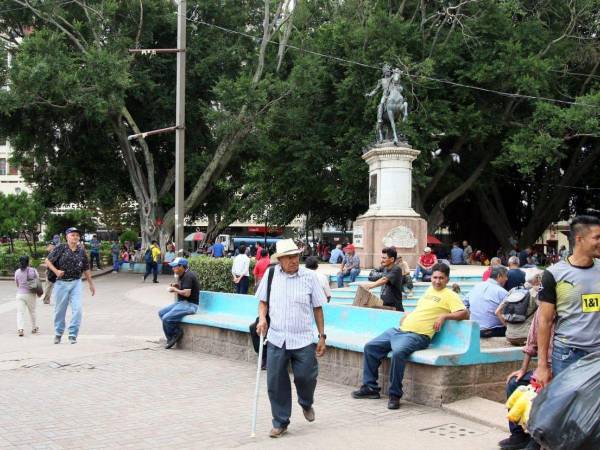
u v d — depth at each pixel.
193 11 37.72
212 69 37.12
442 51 32.06
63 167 37.84
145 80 34.78
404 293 14.92
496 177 40.25
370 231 20.48
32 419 6.58
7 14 34.59
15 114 34.09
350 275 18.22
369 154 21.27
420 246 20.28
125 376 8.89
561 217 48.00
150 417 6.69
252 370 9.41
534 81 29.81
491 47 31.98
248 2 39.28
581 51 33.16
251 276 19.47
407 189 20.70
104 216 61.75
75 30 32.72
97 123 35.28
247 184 44.78
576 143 39.28
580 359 4.46
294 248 6.14
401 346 7.15
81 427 6.29
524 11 33.62
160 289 25.14
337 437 5.93
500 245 44.75
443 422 6.48
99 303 19.95
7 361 9.88
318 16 38.59
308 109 35.59
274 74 37.19
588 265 4.92
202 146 39.62
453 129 31.12
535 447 5.18
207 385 8.34
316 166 34.91
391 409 7.04
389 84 21.23
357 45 32.53
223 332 10.61
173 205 38.97
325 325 9.69
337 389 8.13
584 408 4.12
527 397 5.10
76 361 9.92
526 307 8.39
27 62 29.08
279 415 6.02
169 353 10.90
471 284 17.58
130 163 36.22
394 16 32.09
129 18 35.09
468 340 7.22
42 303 19.36
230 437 5.96
